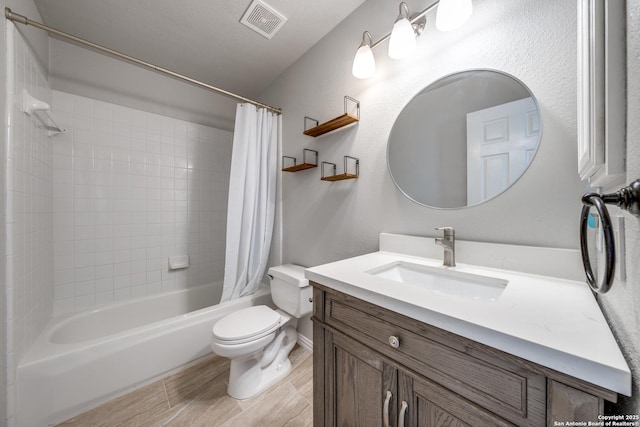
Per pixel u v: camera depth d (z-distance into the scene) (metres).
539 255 0.82
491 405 0.49
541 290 0.68
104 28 1.60
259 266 1.99
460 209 1.03
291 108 1.98
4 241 1.05
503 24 0.92
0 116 1.03
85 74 1.80
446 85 1.07
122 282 1.97
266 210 2.02
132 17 1.51
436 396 0.57
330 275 0.85
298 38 1.69
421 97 1.15
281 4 1.41
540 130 0.83
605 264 0.35
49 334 1.42
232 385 1.35
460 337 0.53
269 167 2.04
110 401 1.30
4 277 1.05
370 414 0.72
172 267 2.20
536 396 0.44
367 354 0.72
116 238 1.95
